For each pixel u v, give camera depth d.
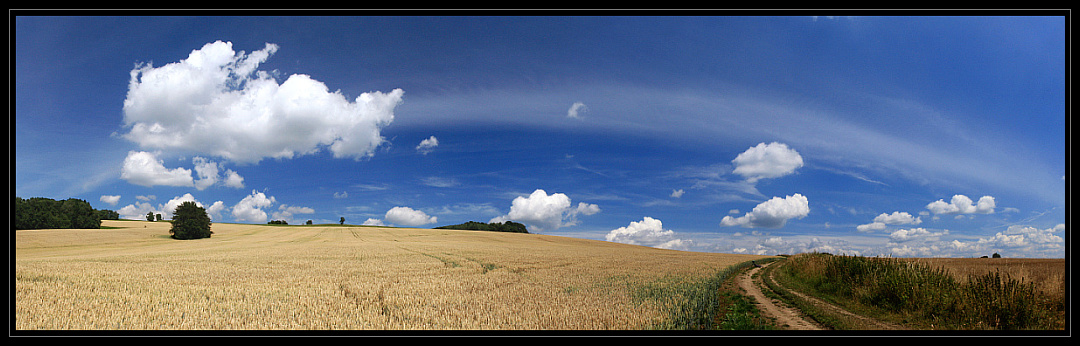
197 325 12.36
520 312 13.71
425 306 14.79
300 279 21.66
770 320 13.16
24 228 88.50
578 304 14.88
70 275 21.23
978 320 11.81
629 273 25.86
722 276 24.55
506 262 33.22
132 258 33.59
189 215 86.00
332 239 81.31
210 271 24.81
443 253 41.97
